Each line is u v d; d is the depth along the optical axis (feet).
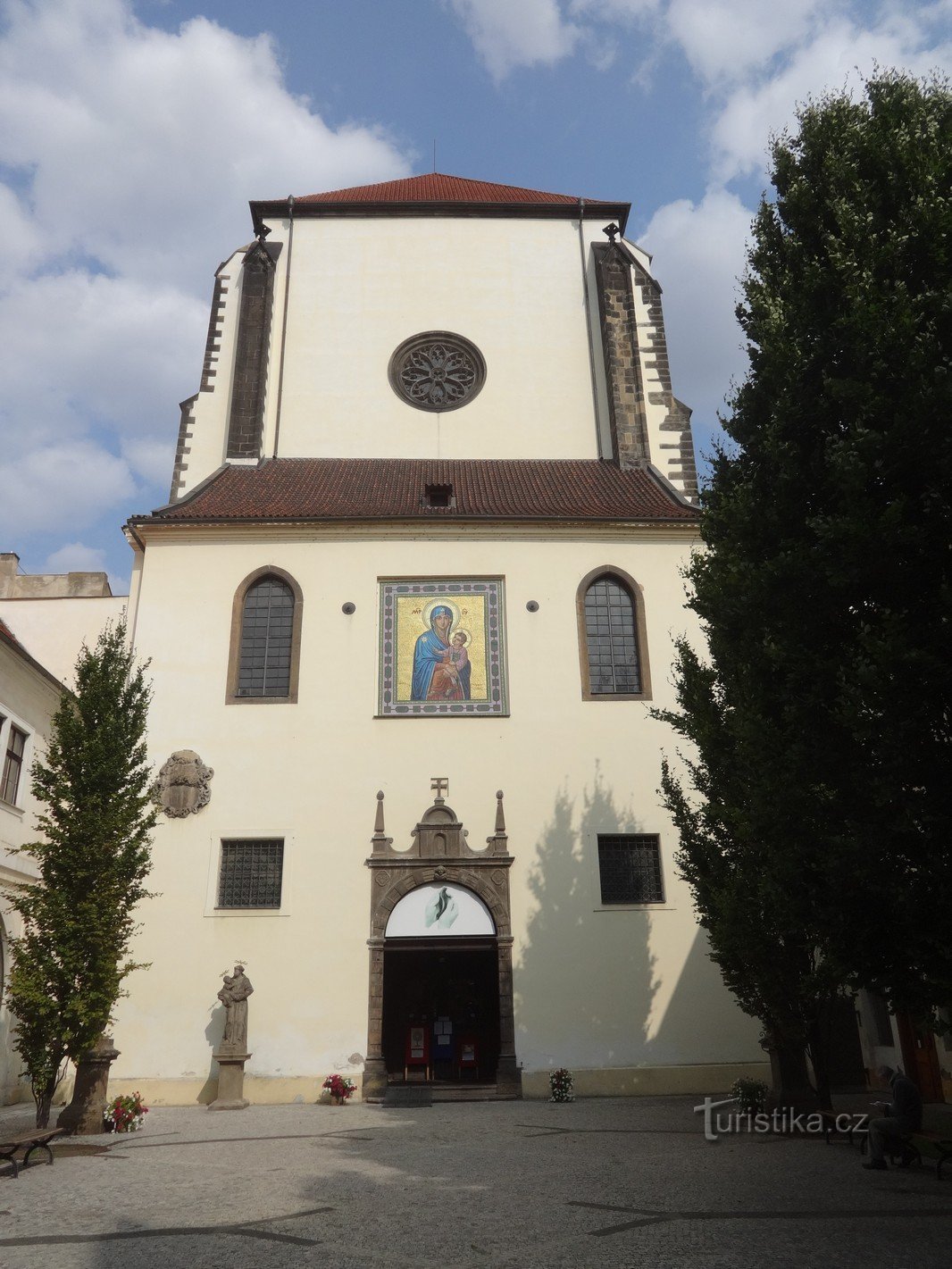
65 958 60.54
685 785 88.12
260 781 87.10
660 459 112.27
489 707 89.92
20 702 87.92
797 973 58.75
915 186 43.47
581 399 116.67
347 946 82.64
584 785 87.81
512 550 95.30
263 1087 79.00
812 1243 32.35
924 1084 73.56
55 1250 32.78
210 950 82.17
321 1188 42.98
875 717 35.50
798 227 47.80
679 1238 33.40
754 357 49.26
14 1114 75.61
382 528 95.20
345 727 88.89
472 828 86.28
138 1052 79.71
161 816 86.02
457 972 89.45
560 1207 38.52
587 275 122.31
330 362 116.57
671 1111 70.49
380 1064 79.77
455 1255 31.55
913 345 39.27
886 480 38.55
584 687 91.04
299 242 122.11
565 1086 78.02
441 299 120.26
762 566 41.14
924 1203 38.70
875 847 36.01
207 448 111.45
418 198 134.10
